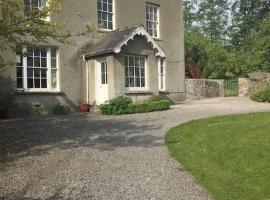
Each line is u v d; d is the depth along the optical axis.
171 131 11.33
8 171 7.75
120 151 9.26
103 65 18.22
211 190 6.82
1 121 14.21
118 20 20.70
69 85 18.16
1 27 8.41
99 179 7.34
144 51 18.83
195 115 14.88
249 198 6.45
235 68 37.03
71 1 18.41
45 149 9.45
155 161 8.47
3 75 15.69
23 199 6.41
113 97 17.42
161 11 23.22
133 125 12.73
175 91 23.66
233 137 9.77
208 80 26.59
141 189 6.88
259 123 11.54
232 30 53.53
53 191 6.75
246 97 25.52
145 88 19.05
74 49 18.44
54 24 9.23
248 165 7.74
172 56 23.69
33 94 16.69
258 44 39.22
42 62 17.22
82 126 12.65
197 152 8.93
